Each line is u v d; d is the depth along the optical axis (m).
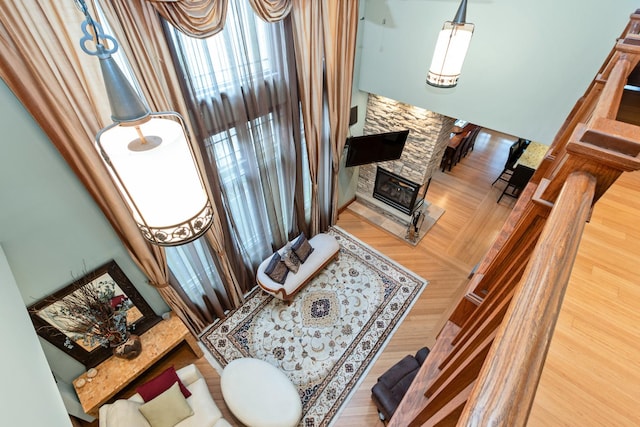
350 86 4.09
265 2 2.62
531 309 0.56
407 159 5.03
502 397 0.46
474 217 5.73
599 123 0.84
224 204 3.41
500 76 3.23
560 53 2.81
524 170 5.57
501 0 2.90
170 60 2.30
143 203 1.21
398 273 4.77
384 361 3.77
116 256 2.77
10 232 2.07
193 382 3.27
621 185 2.51
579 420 1.22
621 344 1.45
